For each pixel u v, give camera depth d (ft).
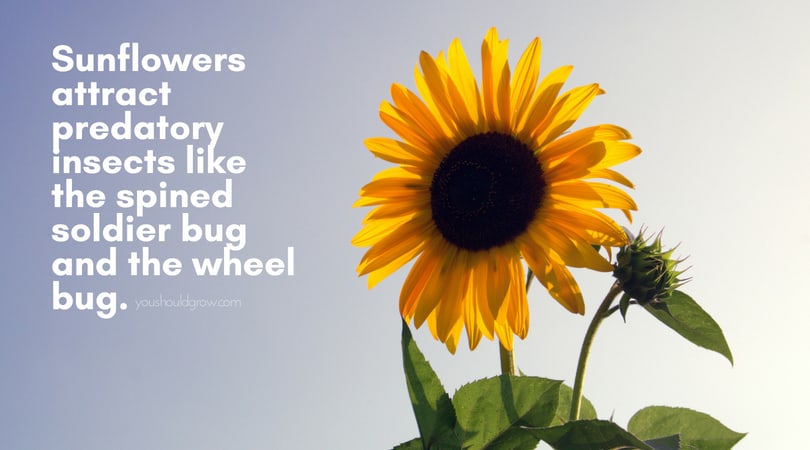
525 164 3.36
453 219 3.43
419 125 3.46
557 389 3.00
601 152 3.14
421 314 3.44
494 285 3.35
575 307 3.22
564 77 3.31
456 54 3.41
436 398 2.98
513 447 2.98
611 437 2.80
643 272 3.22
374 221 3.51
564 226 3.30
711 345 3.22
